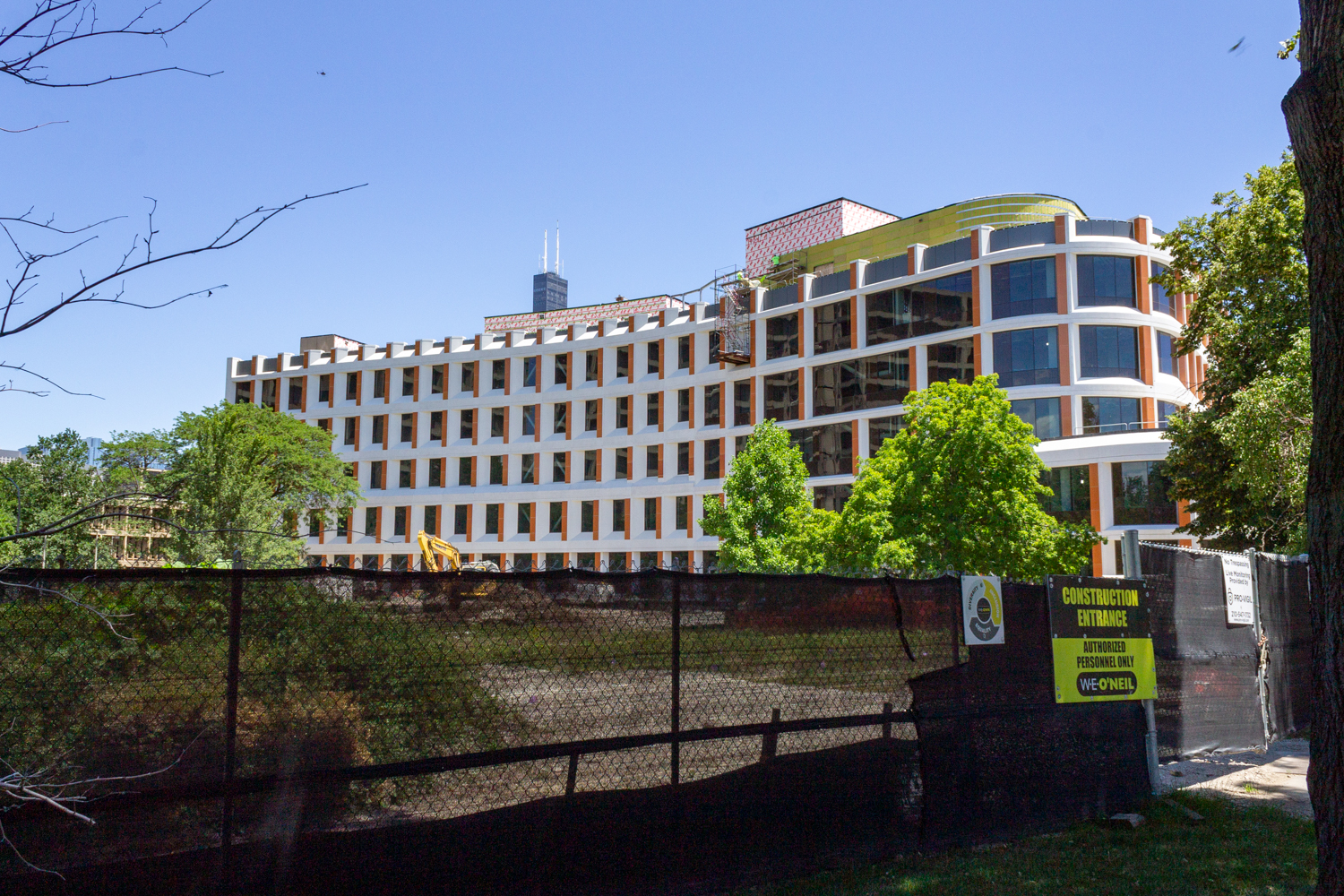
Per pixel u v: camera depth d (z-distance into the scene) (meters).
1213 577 10.09
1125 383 37.28
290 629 4.22
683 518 50.69
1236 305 23.61
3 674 3.60
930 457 24.41
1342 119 4.24
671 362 52.25
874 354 43.22
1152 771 8.06
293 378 63.91
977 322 39.69
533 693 4.83
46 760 3.63
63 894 3.59
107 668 3.79
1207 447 23.97
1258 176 23.23
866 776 6.05
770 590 5.82
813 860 5.71
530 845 4.68
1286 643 11.38
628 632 5.20
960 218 45.97
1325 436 4.30
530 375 57.34
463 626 4.68
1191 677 9.45
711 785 5.37
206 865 3.90
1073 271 38.09
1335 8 4.27
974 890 5.50
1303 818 7.33
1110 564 34.28
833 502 44.09
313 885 4.11
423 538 33.78
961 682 6.69
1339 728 4.16
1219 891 5.59
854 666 6.13
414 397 59.97
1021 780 6.93
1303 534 16.81
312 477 51.91
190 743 3.92
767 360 47.75
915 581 6.57
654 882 5.05
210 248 2.86
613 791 5.00
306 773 4.16
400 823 4.37
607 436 53.97
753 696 5.62
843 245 50.72
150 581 3.94
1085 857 6.26
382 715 4.38
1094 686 7.62
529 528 55.47
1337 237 4.28
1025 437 24.34
